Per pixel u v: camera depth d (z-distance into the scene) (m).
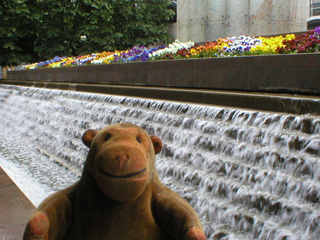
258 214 4.27
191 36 15.41
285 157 4.36
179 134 6.06
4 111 14.57
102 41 26.78
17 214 4.00
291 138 4.41
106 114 8.40
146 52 12.29
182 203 1.68
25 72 18.34
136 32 29.03
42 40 26.44
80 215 1.71
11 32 23.42
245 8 14.23
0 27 22.81
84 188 1.73
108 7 26.12
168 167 5.79
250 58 6.71
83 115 9.26
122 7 27.36
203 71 7.75
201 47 10.28
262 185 4.45
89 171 1.71
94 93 10.02
